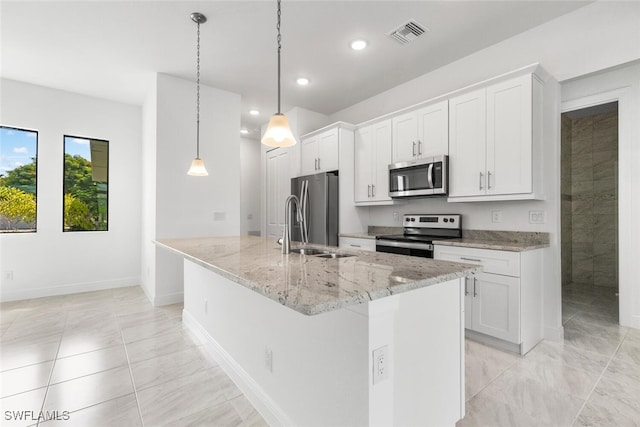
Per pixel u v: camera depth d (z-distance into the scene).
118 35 2.76
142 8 2.39
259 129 5.68
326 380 1.20
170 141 3.55
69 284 4.07
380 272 1.16
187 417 1.59
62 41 2.85
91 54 3.09
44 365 2.12
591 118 4.41
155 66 3.34
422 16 2.51
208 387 1.87
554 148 2.51
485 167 2.62
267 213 5.18
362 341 1.03
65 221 4.10
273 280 1.03
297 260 1.48
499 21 2.57
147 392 1.81
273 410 1.54
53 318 3.07
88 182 4.27
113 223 4.40
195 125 3.73
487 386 1.84
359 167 3.89
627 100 2.39
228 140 3.98
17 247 3.74
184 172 3.65
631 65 2.31
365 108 4.27
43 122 3.90
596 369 2.02
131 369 2.07
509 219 2.79
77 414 1.60
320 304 0.76
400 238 3.08
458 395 1.44
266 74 3.52
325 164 4.05
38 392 1.79
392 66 3.34
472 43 2.90
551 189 2.53
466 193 2.75
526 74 2.37
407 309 1.20
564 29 2.50
